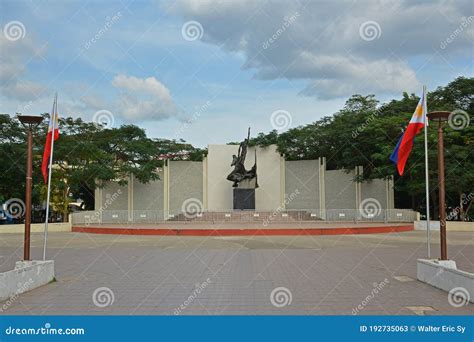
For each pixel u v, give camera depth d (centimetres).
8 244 2270
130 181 4322
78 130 4062
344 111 4303
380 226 2906
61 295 1010
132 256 1716
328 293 1016
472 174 3139
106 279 1213
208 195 4428
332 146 4459
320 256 1684
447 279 1024
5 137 3700
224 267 1417
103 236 2697
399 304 914
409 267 1408
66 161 3966
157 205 4362
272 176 4444
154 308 894
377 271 1329
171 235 2647
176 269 1383
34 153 3672
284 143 4594
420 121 1253
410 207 4381
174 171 4434
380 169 3550
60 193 3822
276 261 1549
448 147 3247
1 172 3728
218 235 2611
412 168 3297
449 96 3600
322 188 4250
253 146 4494
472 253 1778
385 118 3581
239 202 4094
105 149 4269
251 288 1077
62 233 3042
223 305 912
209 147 4484
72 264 1507
